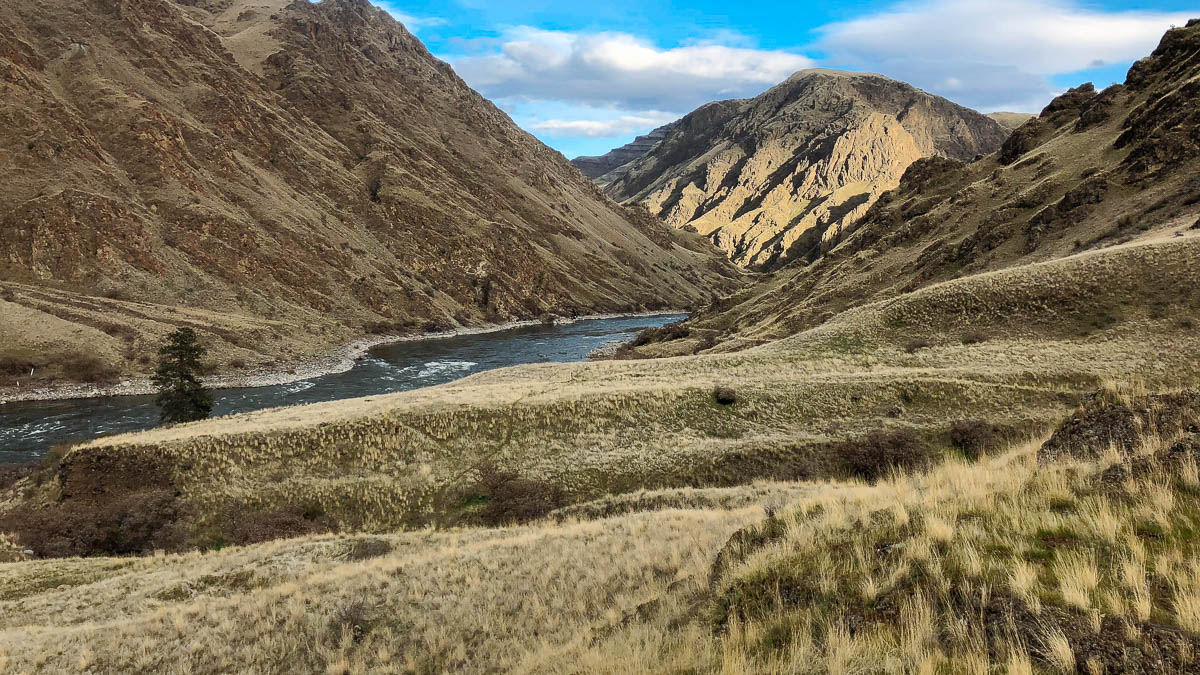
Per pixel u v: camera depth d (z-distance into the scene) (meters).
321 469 35.09
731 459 33.28
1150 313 38.72
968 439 32.06
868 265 89.31
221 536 31.00
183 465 34.97
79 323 85.44
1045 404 34.38
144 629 15.34
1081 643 4.73
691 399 39.97
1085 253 48.22
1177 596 4.84
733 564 8.72
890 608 6.10
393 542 22.72
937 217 88.31
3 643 15.20
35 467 42.72
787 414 37.97
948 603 5.74
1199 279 38.72
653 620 8.66
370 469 35.03
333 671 12.28
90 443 38.16
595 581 13.32
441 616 13.93
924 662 5.04
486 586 15.12
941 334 46.19
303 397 79.31
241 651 13.72
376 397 49.22
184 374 54.31
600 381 48.78
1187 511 6.21
